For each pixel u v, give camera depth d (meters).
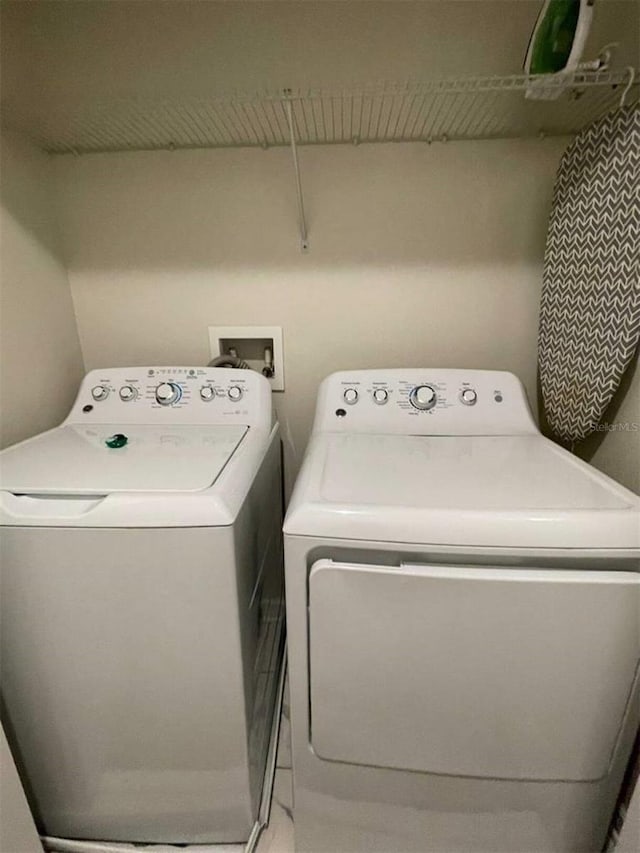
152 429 1.23
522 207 1.35
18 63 1.25
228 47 1.27
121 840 1.09
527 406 1.25
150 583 0.85
